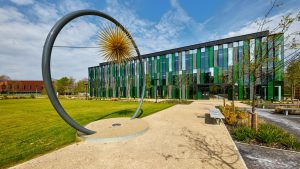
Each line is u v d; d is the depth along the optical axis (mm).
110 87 43750
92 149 4969
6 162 4133
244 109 14586
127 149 4961
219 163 4051
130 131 6332
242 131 6285
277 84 21672
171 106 17266
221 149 4934
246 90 24594
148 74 32531
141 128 6785
